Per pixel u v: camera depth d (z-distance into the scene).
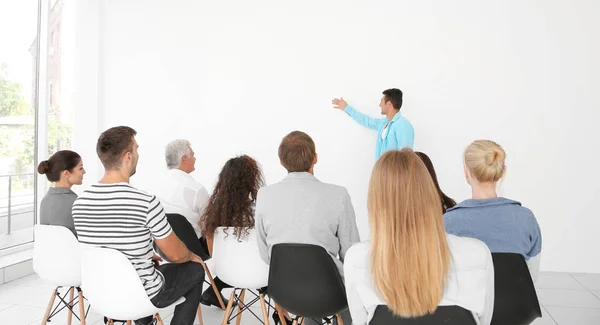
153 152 4.48
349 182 4.09
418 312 1.12
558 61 3.70
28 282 3.55
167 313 2.85
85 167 4.60
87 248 1.69
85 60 4.59
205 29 4.35
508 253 1.44
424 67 3.92
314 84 4.13
